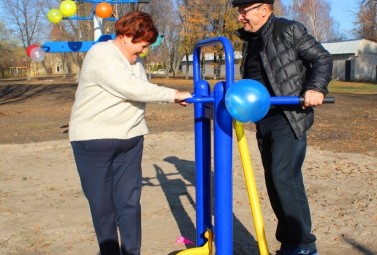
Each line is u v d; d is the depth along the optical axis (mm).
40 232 4359
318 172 6504
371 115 13711
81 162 2934
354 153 7879
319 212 4750
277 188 3121
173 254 3795
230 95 2322
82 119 2873
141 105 2965
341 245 3912
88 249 3949
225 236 2645
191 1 39656
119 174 3066
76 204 5219
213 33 38094
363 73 45781
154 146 8930
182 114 15086
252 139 9344
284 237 3375
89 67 2785
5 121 14305
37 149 8906
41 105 20750
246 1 3021
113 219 3059
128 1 9250
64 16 8930
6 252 3906
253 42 3227
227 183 2615
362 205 4949
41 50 8695
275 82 3016
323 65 2840
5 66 63094
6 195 5660
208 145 3178
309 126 3074
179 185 5980
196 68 3260
